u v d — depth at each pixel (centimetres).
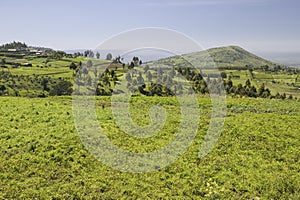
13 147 1755
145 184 1416
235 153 1772
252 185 1396
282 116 2597
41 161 1588
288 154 1761
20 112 2502
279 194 1334
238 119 2466
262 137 1997
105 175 1493
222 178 1465
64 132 1970
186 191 1362
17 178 1438
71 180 1439
